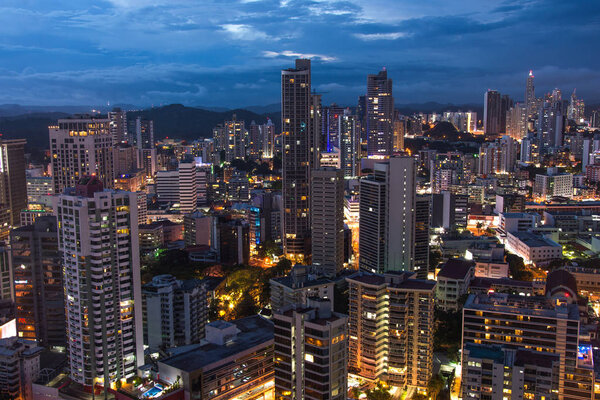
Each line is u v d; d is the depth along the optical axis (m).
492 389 196.12
